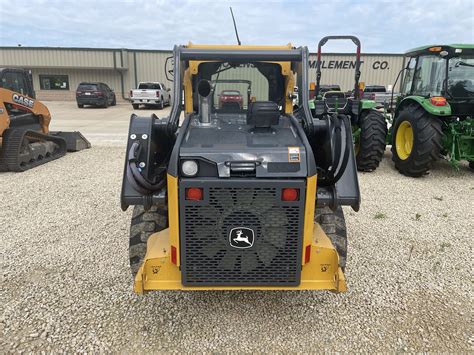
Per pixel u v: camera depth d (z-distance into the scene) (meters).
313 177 2.45
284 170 2.42
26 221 4.79
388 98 16.12
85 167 7.71
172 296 3.22
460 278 3.51
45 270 3.60
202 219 2.45
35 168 7.63
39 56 27.73
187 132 2.83
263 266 2.54
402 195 5.88
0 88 7.29
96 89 22.41
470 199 5.71
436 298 3.21
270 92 3.57
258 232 2.47
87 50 27.62
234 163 2.40
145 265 2.60
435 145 6.48
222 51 3.08
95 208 5.25
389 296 3.23
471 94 6.74
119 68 27.89
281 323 2.91
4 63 27.86
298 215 2.45
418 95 7.29
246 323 2.91
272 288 2.58
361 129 7.01
